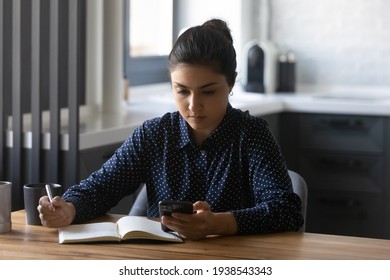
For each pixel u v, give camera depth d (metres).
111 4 3.67
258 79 4.87
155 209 2.19
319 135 4.48
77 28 2.91
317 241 1.87
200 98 1.92
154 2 4.81
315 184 4.53
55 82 2.97
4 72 3.07
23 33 3.41
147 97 4.50
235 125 2.12
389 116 4.31
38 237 1.90
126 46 4.48
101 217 2.14
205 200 2.14
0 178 3.11
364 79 4.98
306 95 4.80
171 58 1.96
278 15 5.13
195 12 4.98
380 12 4.89
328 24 5.02
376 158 4.38
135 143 2.19
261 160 2.08
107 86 3.76
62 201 1.97
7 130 3.14
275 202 1.97
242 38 5.04
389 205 4.38
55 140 2.99
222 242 1.85
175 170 2.15
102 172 2.18
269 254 1.75
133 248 1.80
